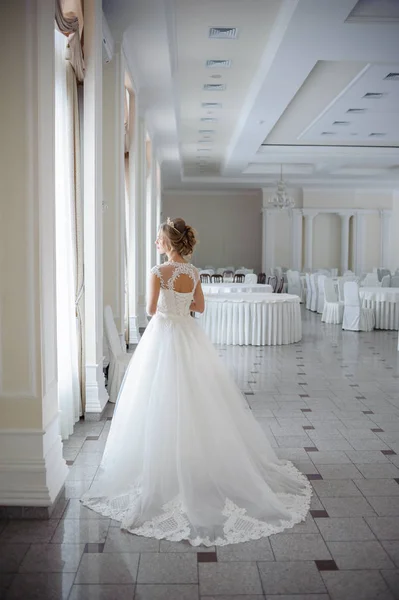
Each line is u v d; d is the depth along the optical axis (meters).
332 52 7.34
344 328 11.84
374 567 2.66
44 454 3.16
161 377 3.40
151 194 12.12
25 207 3.08
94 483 3.59
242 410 3.75
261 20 6.96
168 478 3.21
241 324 9.67
